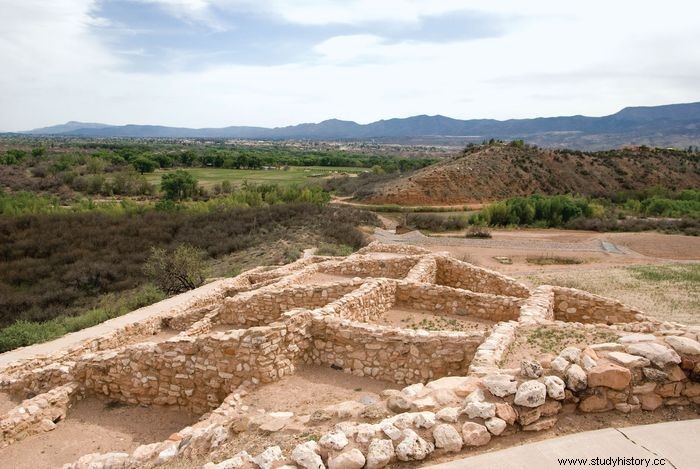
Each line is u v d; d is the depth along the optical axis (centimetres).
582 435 530
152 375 993
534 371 588
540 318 1004
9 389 1054
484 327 1177
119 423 944
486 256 3916
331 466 494
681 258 3956
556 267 3444
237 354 925
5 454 840
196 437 646
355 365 962
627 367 587
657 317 1922
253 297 1436
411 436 514
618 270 3072
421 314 1293
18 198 5203
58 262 3366
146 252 3591
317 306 1381
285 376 949
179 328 1550
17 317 2480
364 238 4144
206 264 3148
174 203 5578
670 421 554
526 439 533
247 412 823
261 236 3956
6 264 3275
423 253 2012
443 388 611
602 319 1241
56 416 948
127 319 1833
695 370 582
